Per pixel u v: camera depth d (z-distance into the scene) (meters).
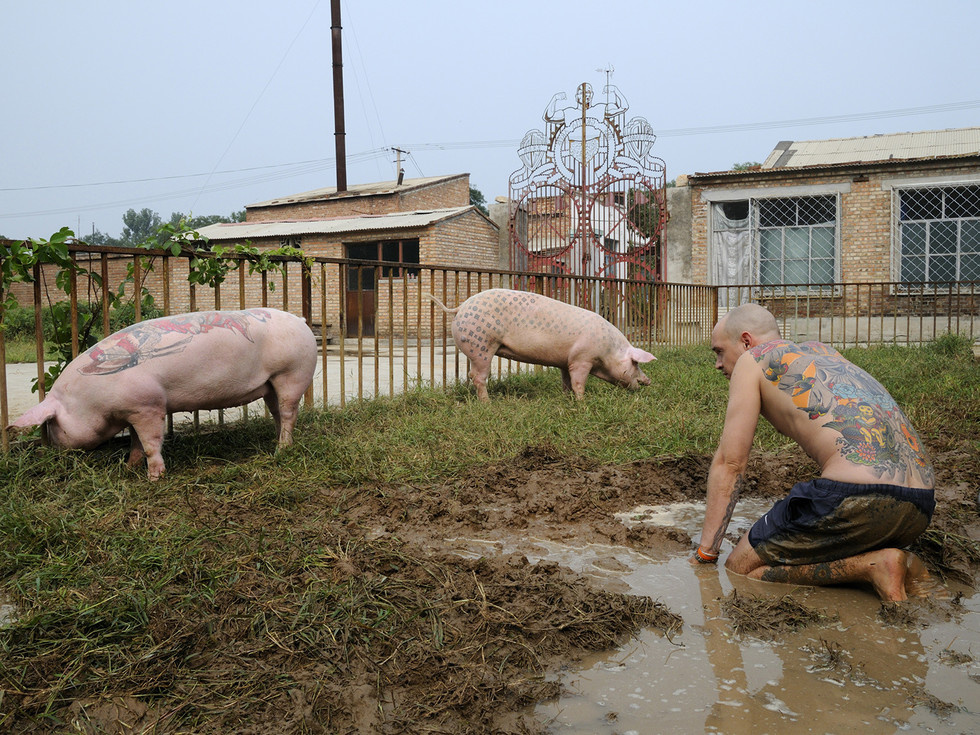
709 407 6.20
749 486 4.20
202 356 4.11
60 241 4.35
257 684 2.11
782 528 2.83
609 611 2.54
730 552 3.21
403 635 2.38
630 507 3.91
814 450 2.85
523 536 3.42
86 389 3.88
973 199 14.94
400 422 5.48
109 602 2.55
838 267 15.94
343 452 4.52
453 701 2.03
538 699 2.05
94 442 4.01
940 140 17.12
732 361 3.29
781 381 2.95
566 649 2.32
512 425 5.41
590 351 6.65
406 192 21.67
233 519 3.40
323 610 2.52
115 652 2.25
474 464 4.57
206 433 5.09
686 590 2.82
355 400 6.32
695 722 1.93
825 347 3.07
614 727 1.92
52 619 2.41
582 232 16.25
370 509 3.70
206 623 2.42
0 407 4.27
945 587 2.79
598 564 3.07
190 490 3.83
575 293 9.50
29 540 3.08
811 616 2.55
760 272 16.75
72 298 4.54
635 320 11.31
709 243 16.97
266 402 4.87
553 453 4.73
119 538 3.09
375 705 2.04
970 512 3.61
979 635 2.42
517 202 16.92
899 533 2.68
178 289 19.62
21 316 18.95
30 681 2.12
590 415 5.73
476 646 2.31
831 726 1.91
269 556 2.96
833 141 18.67
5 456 4.05
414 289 17.67
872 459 2.66
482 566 2.90
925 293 15.29
